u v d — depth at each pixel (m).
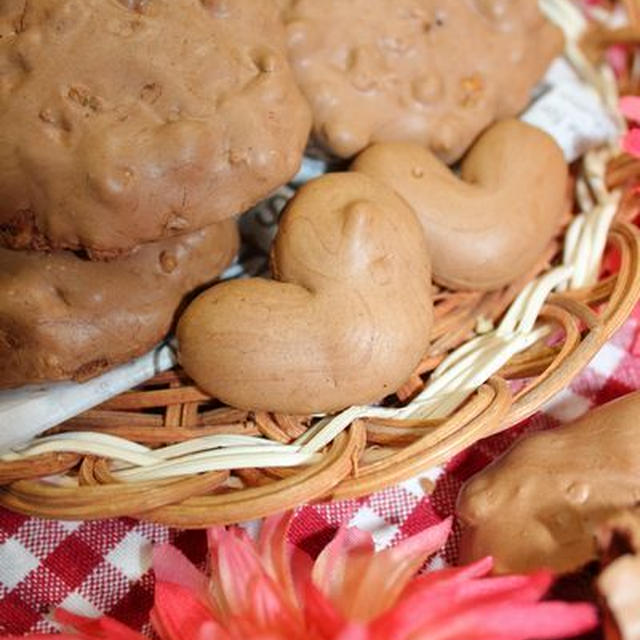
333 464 0.29
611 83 0.39
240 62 0.29
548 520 0.28
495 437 0.33
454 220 0.32
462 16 0.35
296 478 0.29
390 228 0.30
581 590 0.27
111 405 0.31
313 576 0.28
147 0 0.29
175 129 0.28
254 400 0.30
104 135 0.27
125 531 0.31
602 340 0.31
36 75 0.28
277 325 0.29
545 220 0.34
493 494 0.30
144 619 0.30
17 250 0.29
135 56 0.28
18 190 0.28
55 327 0.29
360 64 0.33
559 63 0.39
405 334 0.29
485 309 0.34
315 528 0.31
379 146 0.33
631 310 0.32
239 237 0.33
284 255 0.30
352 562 0.29
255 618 0.27
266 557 0.29
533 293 0.33
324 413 0.30
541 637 0.26
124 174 0.27
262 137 0.28
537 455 0.30
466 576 0.27
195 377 0.30
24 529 0.31
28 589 0.30
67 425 0.31
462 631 0.25
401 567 0.28
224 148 0.28
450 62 0.35
